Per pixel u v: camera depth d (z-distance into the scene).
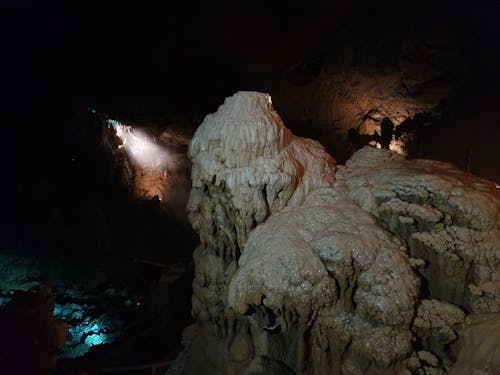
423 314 2.74
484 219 2.76
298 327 2.90
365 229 2.95
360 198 3.29
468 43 9.23
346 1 9.02
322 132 12.31
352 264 2.77
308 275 2.73
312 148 3.74
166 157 18.61
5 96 12.03
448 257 2.78
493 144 9.41
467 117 9.90
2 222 13.40
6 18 9.14
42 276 13.27
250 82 11.60
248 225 3.21
